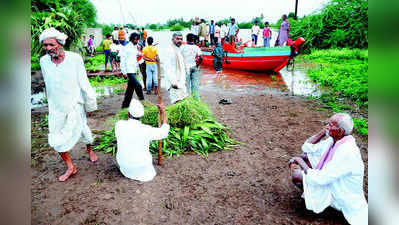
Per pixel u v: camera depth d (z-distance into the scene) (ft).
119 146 11.60
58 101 10.88
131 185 11.56
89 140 12.79
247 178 12.45
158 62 12.36
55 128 11.16
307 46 67.51
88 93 11.74
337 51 57.31
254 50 40.78
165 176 12.43
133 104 11.41
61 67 10.59
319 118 20.92
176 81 18.07
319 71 39.37
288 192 11.42
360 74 34.63
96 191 11.05
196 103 17.39
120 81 34.17
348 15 63.41
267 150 15.42
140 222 9.39
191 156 14.52
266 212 10.11
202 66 51.16
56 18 27.76
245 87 32.04
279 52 38.99
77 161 13.57
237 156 14.64
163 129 12.16
